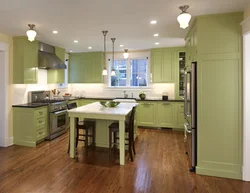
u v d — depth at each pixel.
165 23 3.16
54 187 2.45
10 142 4.10
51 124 4.49
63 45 5.05
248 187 2.49
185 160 3.33
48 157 3.45
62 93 6.28
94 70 6.17
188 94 3.16
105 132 3.98
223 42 2.69
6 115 3.99
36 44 4.48
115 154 3.62
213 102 2.77
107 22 3.11
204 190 2.41
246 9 2.48
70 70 6.39
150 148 3.95
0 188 2.42
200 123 2.84
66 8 2.51
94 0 2.28
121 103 4.45
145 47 5.41
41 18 2.89
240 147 2.69
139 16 2.82
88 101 6.11
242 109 2.66
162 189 2.42
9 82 4.05
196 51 2.86
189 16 2.35
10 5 2.40
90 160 3.33
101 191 2.36
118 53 6.21
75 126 3.57
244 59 2.60
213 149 2.80
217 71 2.73
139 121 5.62
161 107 5.44
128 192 2.34
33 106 4.02
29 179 2.65
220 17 2.69
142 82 6.18
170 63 5.45
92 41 4.55
